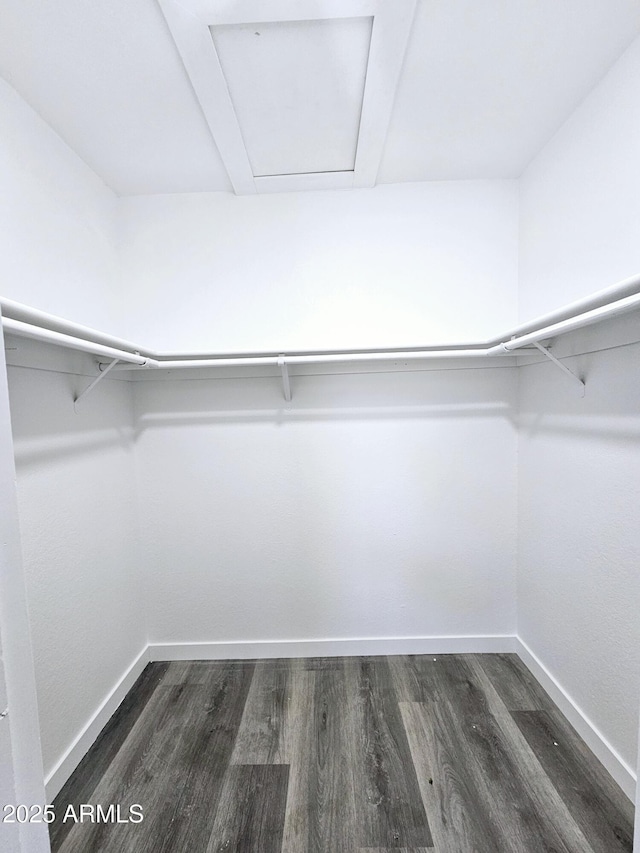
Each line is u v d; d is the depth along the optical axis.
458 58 1.09
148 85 1.15
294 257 1.73
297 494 1.80
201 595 1.83
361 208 1.71
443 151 1.51
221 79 1.12
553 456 1.50
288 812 1.13
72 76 1.11
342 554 1.81
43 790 0.80
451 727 1.40
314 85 1.16
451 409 1.77
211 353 1.52
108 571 1.54
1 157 1.10
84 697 1.35
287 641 1.83
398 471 1.79
